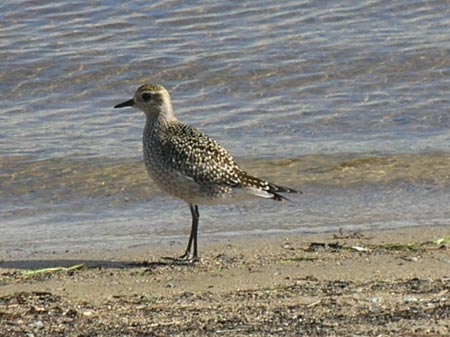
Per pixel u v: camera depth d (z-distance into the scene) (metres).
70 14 23.36
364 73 21.34
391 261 12.40
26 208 15.82
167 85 21.02
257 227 14.56
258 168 17.27
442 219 14.71
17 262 12.98
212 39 22.58
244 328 9.98
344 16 23.52
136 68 21.53
